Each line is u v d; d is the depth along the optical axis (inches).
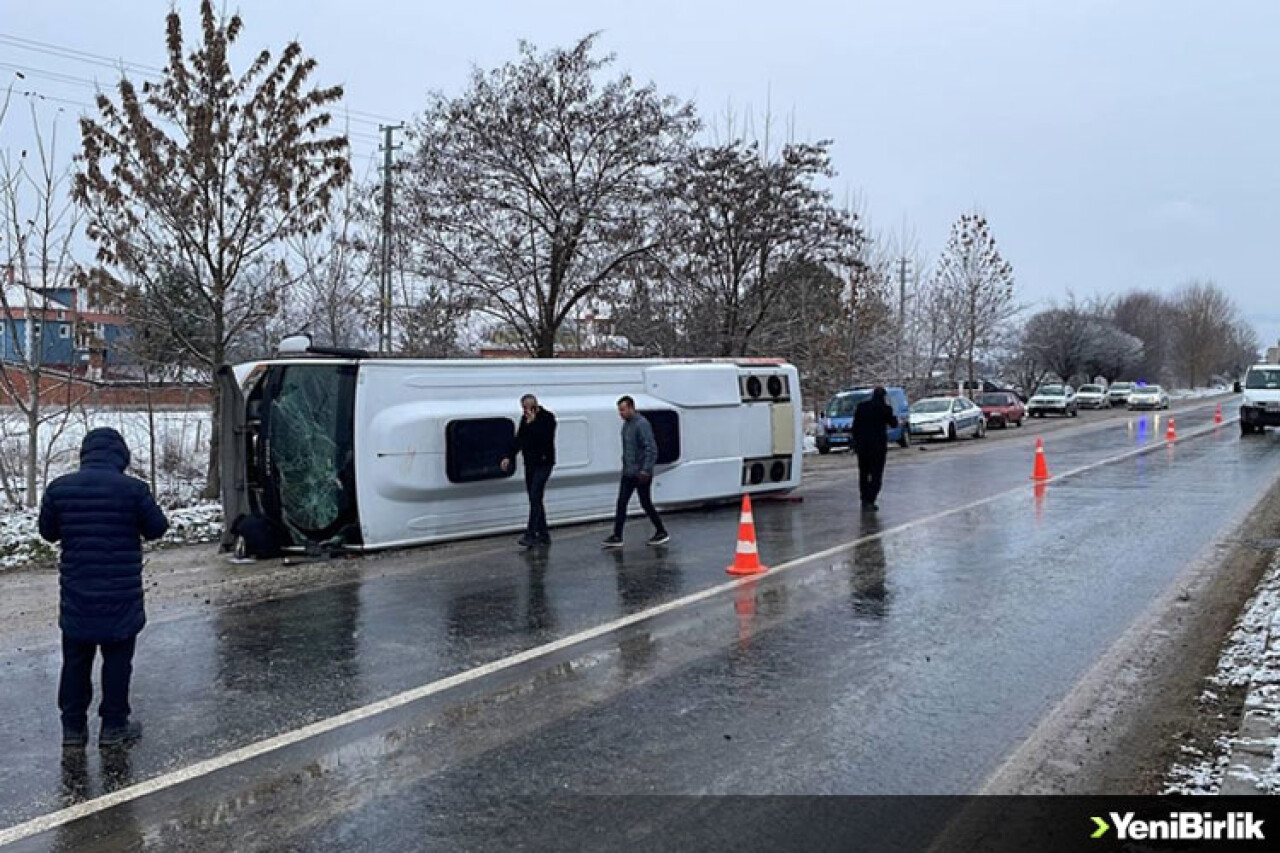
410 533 458.3
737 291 1010.7
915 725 214.5
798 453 644.7
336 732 214.4
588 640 286.7
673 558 422.6
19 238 546.6
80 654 207.2
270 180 557.0
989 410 1482.5
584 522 533.3
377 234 744.3
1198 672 252.1
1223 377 4606.3
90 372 698.8
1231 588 349.1
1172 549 426.6
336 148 577.9
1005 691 237.5
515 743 206.1
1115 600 331.9
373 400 448.8
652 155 767.7
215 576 400.5
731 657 267.6
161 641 294.4
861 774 188.2
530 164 749.9
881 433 580.4
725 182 991.0
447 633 298.5
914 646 277.3
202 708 232.1
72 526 206.4
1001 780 185.3
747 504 391.2
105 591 205.8
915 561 404.2
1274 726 205.2
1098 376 2812.5
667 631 296.0
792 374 646.5
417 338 768.3
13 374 657.6
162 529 216.4
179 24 536.7
